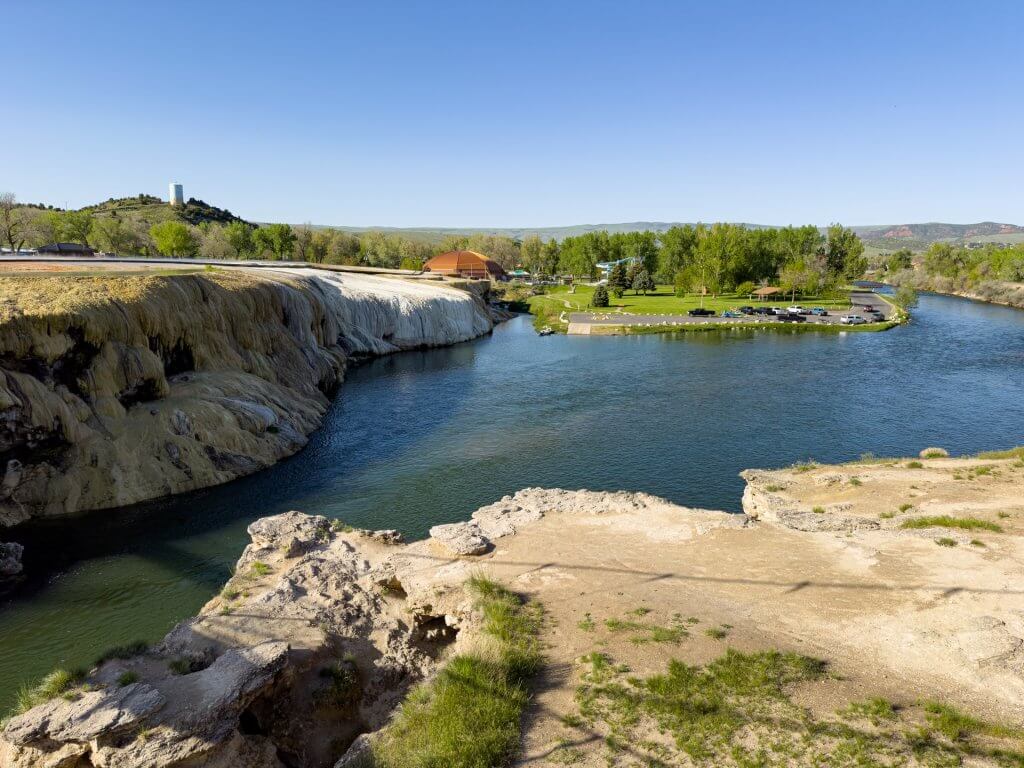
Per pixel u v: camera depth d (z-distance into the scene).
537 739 12.37
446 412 51.22
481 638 15.95
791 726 11.95
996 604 15.80
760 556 20.27
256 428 39.97
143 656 15.66
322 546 23.30
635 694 13.26
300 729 15.09
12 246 107.00
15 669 19.86
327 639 17.30
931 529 21.38
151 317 39.59
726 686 13.24
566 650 15.30
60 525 29.91
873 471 29.16
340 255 164.75
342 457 40.31
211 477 35.25
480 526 24.09
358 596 19.92
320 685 15.86
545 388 59.41
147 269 58.72
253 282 55.31
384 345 80.31
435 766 11.72
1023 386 57.00
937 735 11.48
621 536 22.70
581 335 96.44
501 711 13.05
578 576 19.39
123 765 12.25
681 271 149.25
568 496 27.55
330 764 14.59
